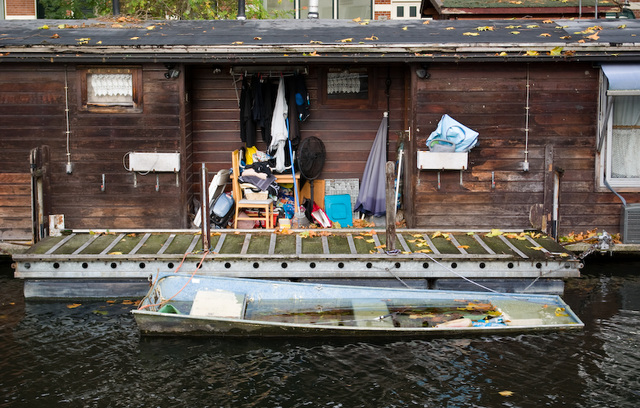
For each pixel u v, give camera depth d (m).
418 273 9.59
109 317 9.21
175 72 11.09
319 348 8.38
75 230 10.78
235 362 8.05
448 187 11.30
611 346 8.39
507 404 7.16
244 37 11.36
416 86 11.14
